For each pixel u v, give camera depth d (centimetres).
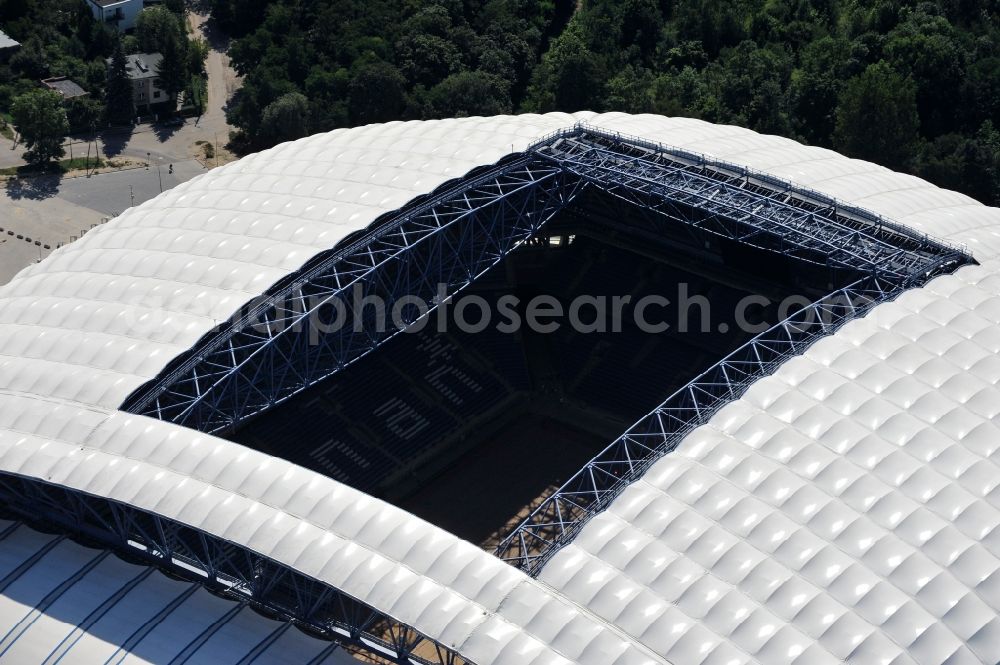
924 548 10094
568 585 10044
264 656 9806
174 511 10394
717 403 11912
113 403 11781
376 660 10681
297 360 13450
